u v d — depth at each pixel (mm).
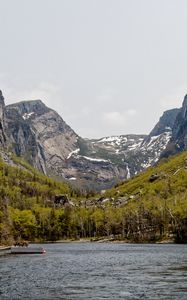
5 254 158750
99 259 131750
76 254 158125
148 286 71938
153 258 131500
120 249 189875
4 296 63156
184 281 77375
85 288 70312
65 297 62219
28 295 63906
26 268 102750
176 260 122562
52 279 81625
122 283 75562
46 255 153875
